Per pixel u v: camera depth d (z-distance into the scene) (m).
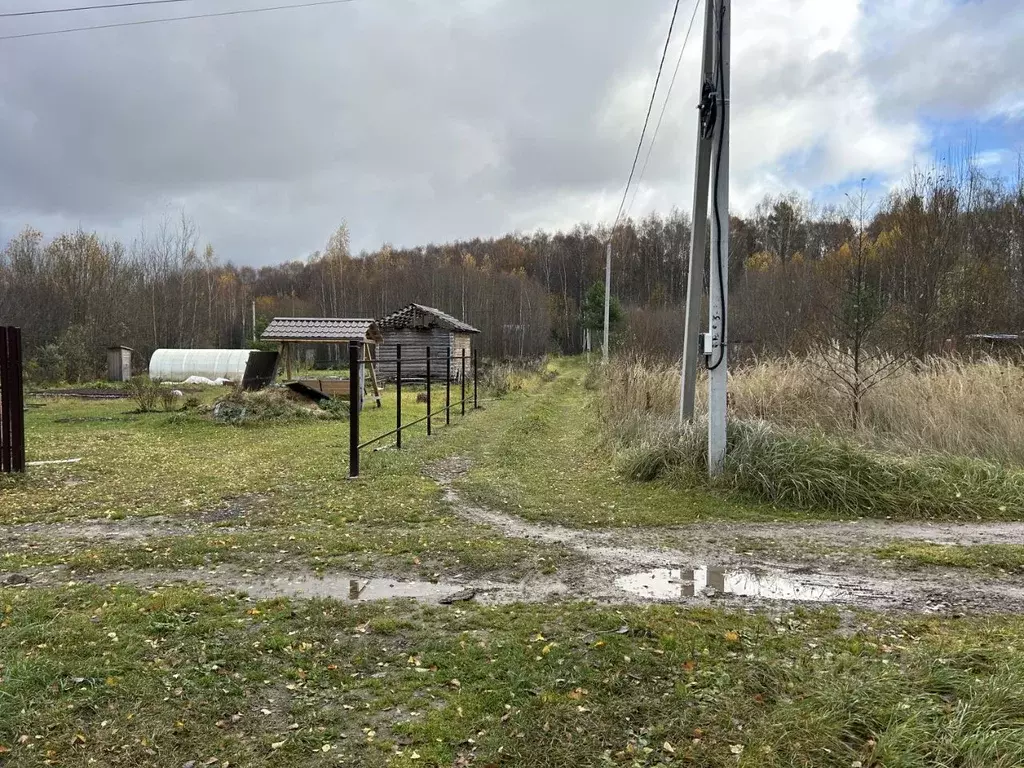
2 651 3.49
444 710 3.02
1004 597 4.35
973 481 7.09
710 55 7.73
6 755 2.64
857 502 6.80
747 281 29.38
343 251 62.03
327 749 2.73
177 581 4.70
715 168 7.47
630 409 11.57
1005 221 20.95
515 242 81.56
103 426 14.97
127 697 3.08
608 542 5.74
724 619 3.94
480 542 5.59
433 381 29.08
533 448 11.54
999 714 2.71
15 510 7.00
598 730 2.83
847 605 4.22
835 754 2.61
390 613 4.08
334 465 9.62
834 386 10.08
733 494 7.29
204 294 47.94
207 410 16.08
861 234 11.78
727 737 2.77
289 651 3.57
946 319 17.00
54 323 38.72
